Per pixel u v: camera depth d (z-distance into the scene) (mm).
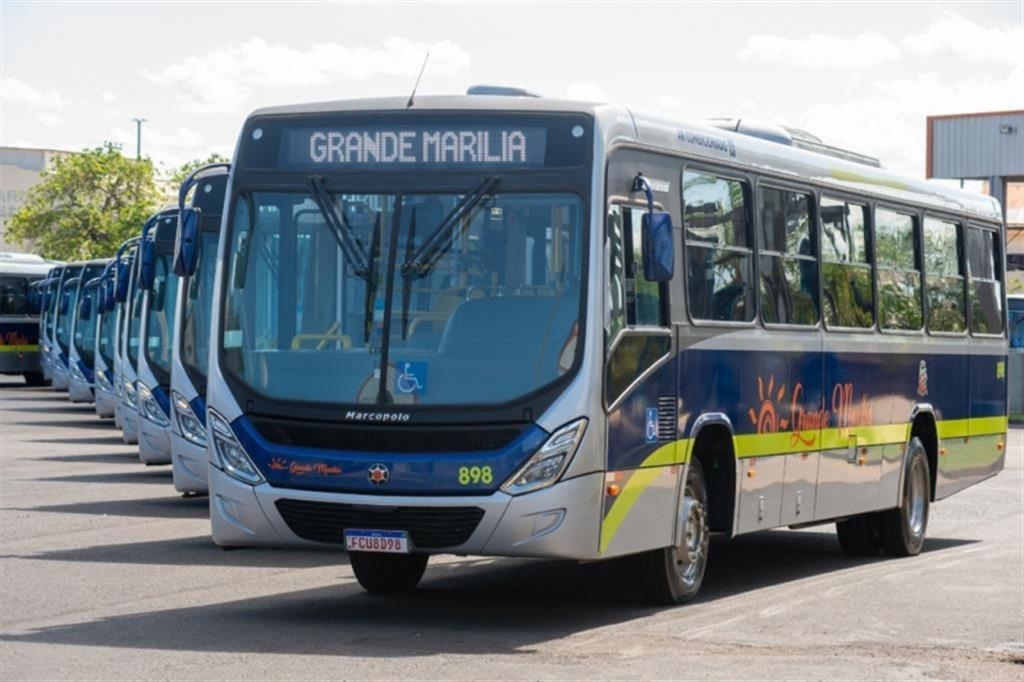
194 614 12648
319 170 12328
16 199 120688
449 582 14805
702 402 13453
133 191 88500
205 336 18391
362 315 11969
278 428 11984
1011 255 73750
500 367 11703
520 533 11523
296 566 15703
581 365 11680
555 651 11039
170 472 26031
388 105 12281
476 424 11602
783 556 17906
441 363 11766
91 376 41500
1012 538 20000
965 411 19875
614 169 12211
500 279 11891
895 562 17328
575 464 11602
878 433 17219
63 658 10648
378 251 12047
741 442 14109
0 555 16266
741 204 14461
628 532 12312
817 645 11508
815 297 15859
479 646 11211
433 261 11953
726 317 14008
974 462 20250
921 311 18641
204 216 18781
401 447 11680
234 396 12180
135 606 13070
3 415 42875
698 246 13531
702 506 13727
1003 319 21469
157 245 19609
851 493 16578
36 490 23047
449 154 12094
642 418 12453
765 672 10359
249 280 12352
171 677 9984
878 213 17516
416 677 10008
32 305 59469
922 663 10852
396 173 12156
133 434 26906
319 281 12148
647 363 12547
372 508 11695
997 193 57656
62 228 86750
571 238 11867
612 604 13453
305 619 12438
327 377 11945
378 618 12523
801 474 15375
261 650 10977
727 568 16656
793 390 15211
